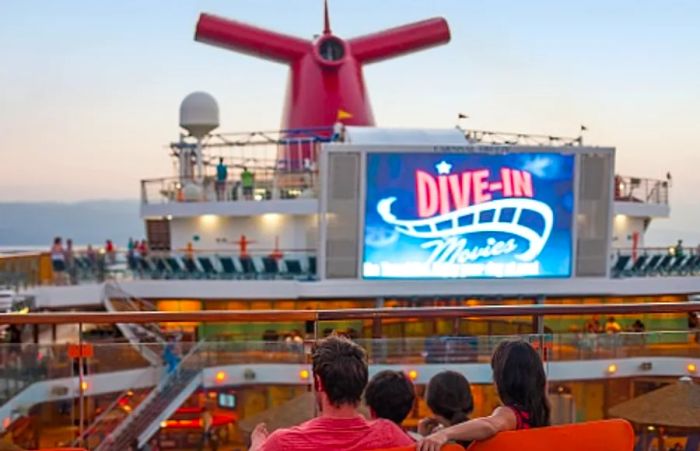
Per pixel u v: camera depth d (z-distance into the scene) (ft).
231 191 85.81
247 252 81.20
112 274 84.17
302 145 94.89
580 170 79.97
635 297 86.22
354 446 11.55
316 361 12.03
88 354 20.03
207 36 95.96
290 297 78.48
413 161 77.61
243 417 20.10
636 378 20.48
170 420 20.58
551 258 81.15
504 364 12.55
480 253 80.07
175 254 81.05
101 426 20.03
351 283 79.15
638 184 95.45
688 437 20.42
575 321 83.30
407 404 13.55
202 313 18.47
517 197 79.41
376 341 19.54
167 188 88.89
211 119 92.94
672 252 89.92
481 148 78.13
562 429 11.45
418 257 79.46
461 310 19.31
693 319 22.04
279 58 97.91
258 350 20.12
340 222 78.48
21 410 19.33
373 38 99.91
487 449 11.12
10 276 74.38
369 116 98.27
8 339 69.00
